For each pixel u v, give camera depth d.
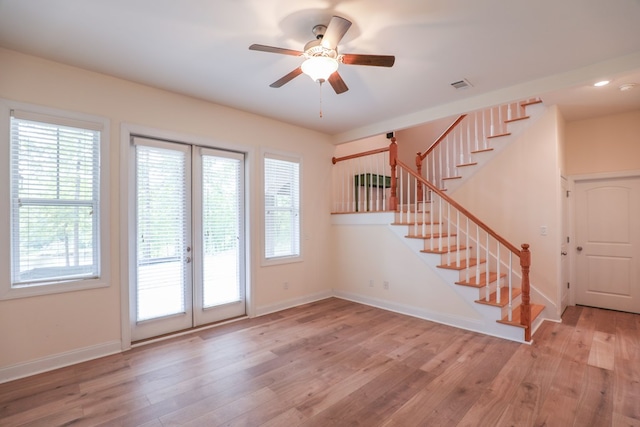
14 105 2.47
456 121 4.80
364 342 3.21
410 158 6.62
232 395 2.26
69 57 2.60
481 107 3.42
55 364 2.64
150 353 2.94
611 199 4.25
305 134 4.76
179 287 3.49
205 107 3.62
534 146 4.02
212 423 1.95
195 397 2.23
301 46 2.48
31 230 2.57
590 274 4.40
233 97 3.50
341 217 5.01
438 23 2.18
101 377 2.50
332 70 2.20
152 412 2.06
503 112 4.48
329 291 5.09
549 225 3.89
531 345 3.11
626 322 3.76
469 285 3.55
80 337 2.77
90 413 2.05
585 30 2.25
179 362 2.76
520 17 2.11
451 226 4.65
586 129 4.38
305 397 2.23
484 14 2.08
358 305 4.57
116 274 2.97
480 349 3.02
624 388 2.32
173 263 3.44
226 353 2.95
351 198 5.52
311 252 4.82
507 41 2.40
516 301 3.74
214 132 3.69
